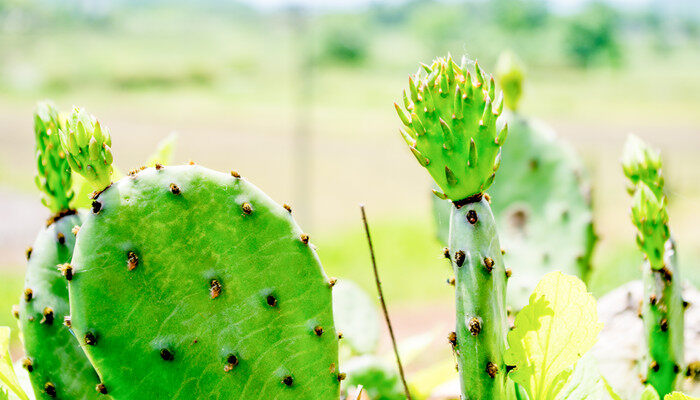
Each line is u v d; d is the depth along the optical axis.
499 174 1.18
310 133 21.95
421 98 0.82
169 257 0.84
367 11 46.84
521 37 37.34
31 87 36.91
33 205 10.73
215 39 49.69
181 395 0.85
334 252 7.71
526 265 1.12
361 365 1.01
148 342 0.84
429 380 1.05
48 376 0.88
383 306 0.87
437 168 0.82
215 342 0.85
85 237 0.84
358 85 38.75
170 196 0.85
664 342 0.88
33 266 0.88
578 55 37.59
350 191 12.63
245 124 25.08
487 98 0.81
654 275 0.88
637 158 0.88
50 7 49.56
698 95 33.09
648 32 43.28
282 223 0.86
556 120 25.44
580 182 1.14
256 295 0.86
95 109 30.58
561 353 0.85
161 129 22.53
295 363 0.86
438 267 6.74
